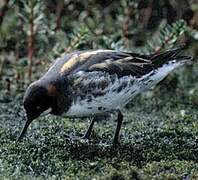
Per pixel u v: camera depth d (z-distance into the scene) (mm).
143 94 14352
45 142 11156
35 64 14672
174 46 13727
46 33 15180
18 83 14438
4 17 15180
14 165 10195
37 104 10539
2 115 12953
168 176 9750
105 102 10570
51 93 10461
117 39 14727
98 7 16359
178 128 12148
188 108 13820
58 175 9867
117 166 10062
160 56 10992
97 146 10977
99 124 12523
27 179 9641
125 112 13547
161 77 11062
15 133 11750
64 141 11227
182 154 10711
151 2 16031
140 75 10727
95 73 10375
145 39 15766
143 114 13492
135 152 10680
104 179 9602
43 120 12484
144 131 11992
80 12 16297
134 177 9688
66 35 15047
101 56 10641
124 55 10766
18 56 14922
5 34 15062
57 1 15922
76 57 10625
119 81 10523
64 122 12406
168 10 16203
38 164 10164
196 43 14883
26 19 14023
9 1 15164
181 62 11188
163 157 10555
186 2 16109
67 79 10383
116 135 11000
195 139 11586
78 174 9812
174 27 13625
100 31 14570
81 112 10633
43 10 15438
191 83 14844
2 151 10727
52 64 10953
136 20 15656
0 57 14945
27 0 14156
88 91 10375
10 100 13883
